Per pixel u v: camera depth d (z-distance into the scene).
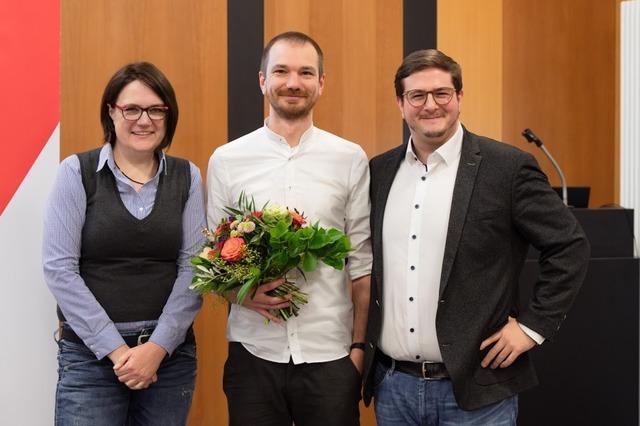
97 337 1.88
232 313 2.17
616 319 2.55
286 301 1.99
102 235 1.93
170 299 1.99
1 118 2.60
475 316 1.86
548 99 4.14
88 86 3.11
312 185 2.14
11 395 2.62
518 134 4.09
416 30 3.59
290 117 2.14
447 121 1.92
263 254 1.89
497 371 1.87
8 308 2.61
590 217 2.59
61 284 1.89
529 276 2.49
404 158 2.09
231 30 3.30
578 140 4.22
